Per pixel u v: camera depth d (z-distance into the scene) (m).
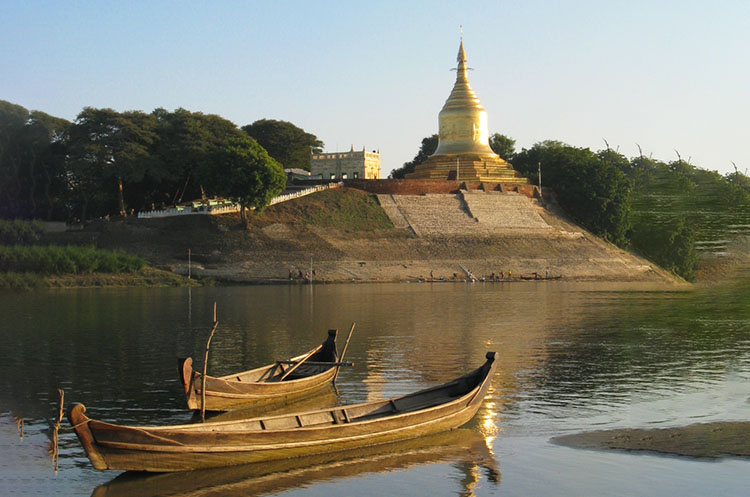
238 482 22.84
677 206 97.50
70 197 135.38
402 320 58.28
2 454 25.17
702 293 85.44
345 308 67.06
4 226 108.00
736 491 21.64
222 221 115.19
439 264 114.69
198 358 41.31
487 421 29.02
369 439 25.94
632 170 144.25
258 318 59.03
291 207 124.38
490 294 84.50
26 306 67.88
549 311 65.50
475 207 135.38
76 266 94.56
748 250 86.44
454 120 152.75
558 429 27.91
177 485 22.61
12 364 39.44
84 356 41.81
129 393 33.12
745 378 36.53
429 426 27.00
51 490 22.14
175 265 102.44
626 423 28.59
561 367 39.28
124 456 22.19
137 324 55.09
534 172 161.12
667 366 39.59
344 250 113.19
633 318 60.53
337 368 35.78
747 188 89.31
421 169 153.75
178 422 28.78
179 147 126.44
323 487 22.52
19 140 127.44
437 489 22.31
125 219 118.00
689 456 24.59
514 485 22.48
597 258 124.44
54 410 30.38
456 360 41.19
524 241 127.56
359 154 163.50
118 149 120.56
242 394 30.91
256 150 114.31
